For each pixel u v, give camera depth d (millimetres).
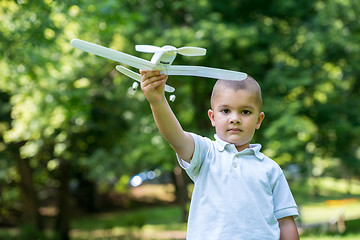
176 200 31578
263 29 11039
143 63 2193
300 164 11656
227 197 2549
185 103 11195
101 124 14836
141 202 31750
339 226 13320
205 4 10766
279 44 11258
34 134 11906
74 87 10406
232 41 10336
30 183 18172
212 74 2312
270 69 11328
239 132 2627
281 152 9898
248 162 2658
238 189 2564
